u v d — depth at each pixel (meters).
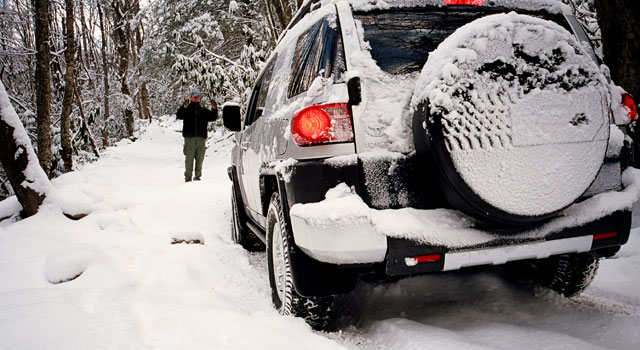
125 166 13.66
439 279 3.14
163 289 3.07
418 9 2.53
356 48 2.32
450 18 2.54
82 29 21.61
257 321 2.38
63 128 11.49
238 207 4.58
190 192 6.83
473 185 1.92
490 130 1.93
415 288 3.03
